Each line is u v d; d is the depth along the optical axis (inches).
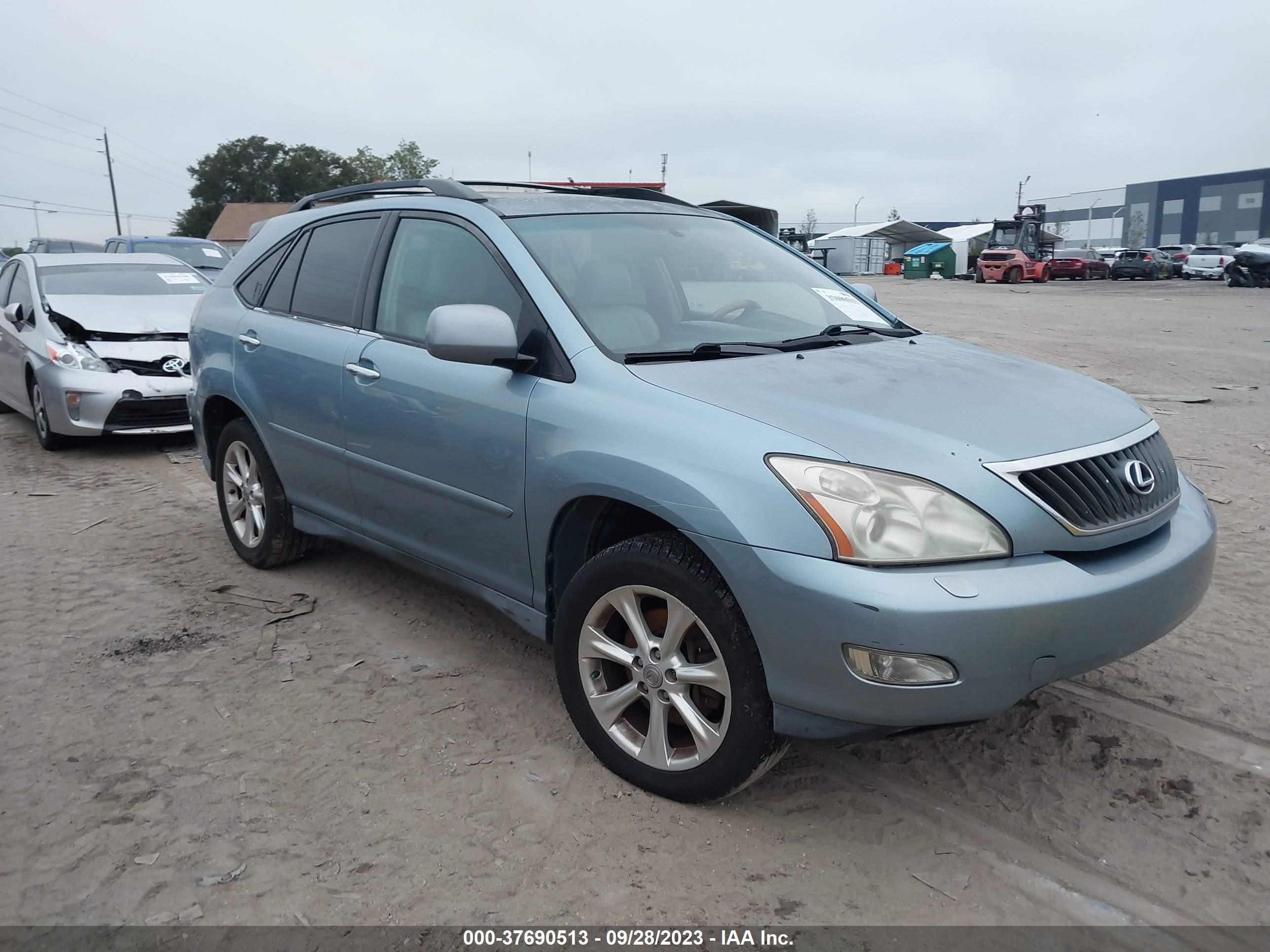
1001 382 123.8
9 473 291.1
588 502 119.5
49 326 320.2
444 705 139.4
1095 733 129.8
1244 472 262.2
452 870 103.2
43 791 118.3
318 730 132.5
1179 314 815.1
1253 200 3447.3
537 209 147.1
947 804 115.0
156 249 648.4
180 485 271.9
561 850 106.4
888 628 93.6
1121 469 109.7
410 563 154.3
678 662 111.0
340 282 166.1
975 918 96.3
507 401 127.0
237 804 115.3
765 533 98.9
